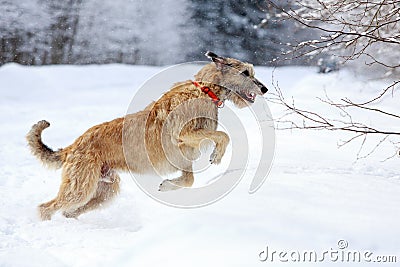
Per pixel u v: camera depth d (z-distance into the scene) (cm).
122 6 4959
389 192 719
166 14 5016
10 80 3125
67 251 666
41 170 1295
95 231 788
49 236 756
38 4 4734
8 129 1936
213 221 566
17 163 1373
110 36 4972
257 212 591
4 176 1215
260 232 534
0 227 800
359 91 1781
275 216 574
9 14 4653
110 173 902
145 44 5028
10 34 4684
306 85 2038
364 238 524
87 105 2633
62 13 4812
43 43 4788
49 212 882
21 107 2559
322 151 1095
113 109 2467
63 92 3080
